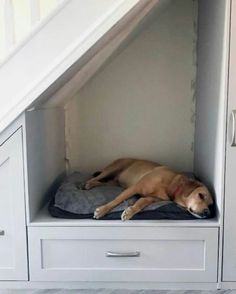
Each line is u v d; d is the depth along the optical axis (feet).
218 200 5.79
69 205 6.06
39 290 5.78
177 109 8.54
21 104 5.44
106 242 5.73
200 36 7.78
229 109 5.45
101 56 6.82
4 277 5.83
